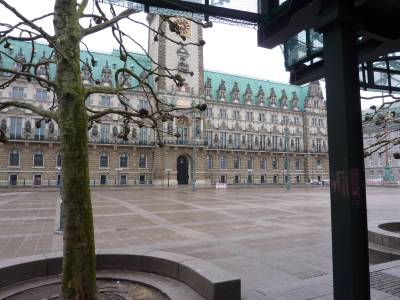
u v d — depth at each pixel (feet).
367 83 28.68
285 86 352.28
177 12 15.89
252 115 312.29
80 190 19.08
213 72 317.42
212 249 39.83
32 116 223.92
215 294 20.06
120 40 22.34
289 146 329.31
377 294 21.99
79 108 19.40
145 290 23.24
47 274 25.66
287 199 121.49
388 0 14.28
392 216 70.74
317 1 14.43
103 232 52.19
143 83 23.27
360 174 13.38
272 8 17.08
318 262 33.37
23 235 49.88
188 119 258.78
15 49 223.51
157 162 249.55
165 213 77.15
